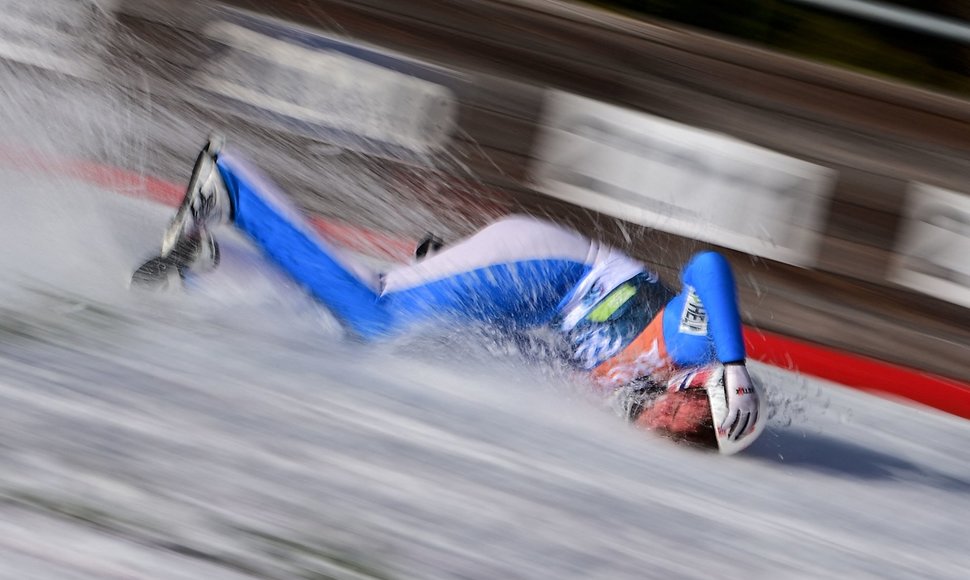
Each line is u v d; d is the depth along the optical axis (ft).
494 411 26.48
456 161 51.34
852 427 35.17
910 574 20.84
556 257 29.45
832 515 23.99
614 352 28.68
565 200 50.80
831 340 48.52
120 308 27.86
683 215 49.93
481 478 20.79
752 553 20.04
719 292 27.12
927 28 55.26
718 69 49.93
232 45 51.62
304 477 18.34
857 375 46.98
